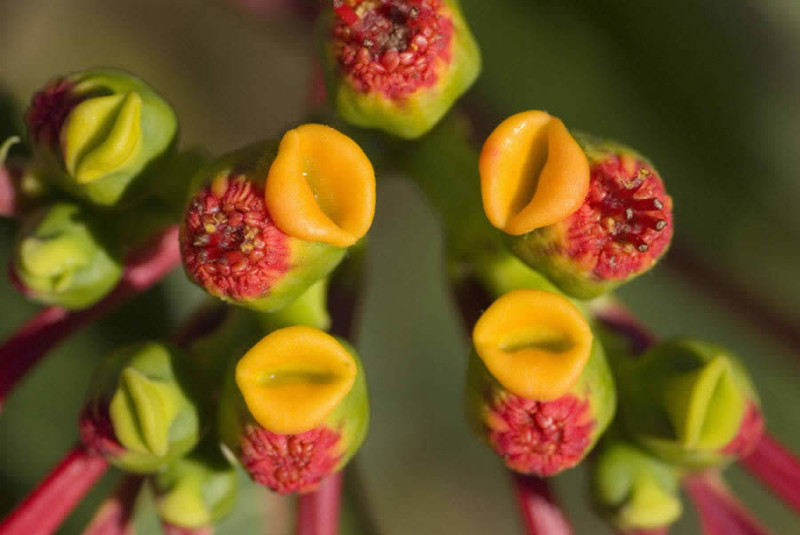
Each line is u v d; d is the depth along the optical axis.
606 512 0.13
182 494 0.12
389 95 0.12
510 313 0.12
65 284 0.12
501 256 0.13
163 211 0.13
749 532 0.13
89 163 0.12
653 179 0.12
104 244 0.12
